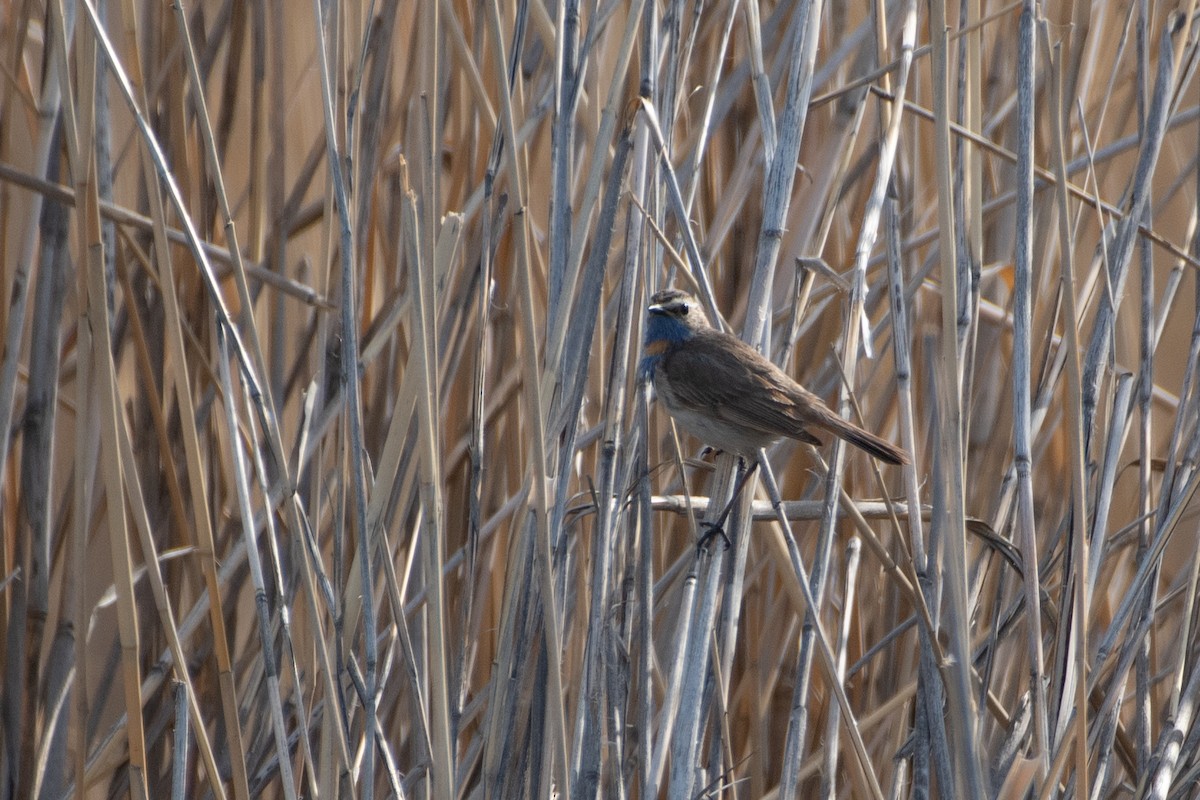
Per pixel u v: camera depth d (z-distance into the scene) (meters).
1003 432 10.00
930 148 11.30
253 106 9.80
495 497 9.81
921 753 7.74
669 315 8.84
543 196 10.74
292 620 9.46
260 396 7.36
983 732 7.78
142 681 9.56
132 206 10.75
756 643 9.41
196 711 7.49
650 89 7.98
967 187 8.27
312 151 10.10
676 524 9.86
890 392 10.42
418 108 10.11
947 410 7.07
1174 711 7.78
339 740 7.21
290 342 10.86
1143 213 8.98
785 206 8.07
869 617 10.13
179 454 9.75
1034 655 7.13
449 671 9.38
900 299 7.88
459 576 9.62
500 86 6.88
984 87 10.84
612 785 7.50
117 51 10.45
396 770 7.35
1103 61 10.86
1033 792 7.41
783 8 10.14
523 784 7.80
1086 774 6.79
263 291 10.53
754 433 8.13
